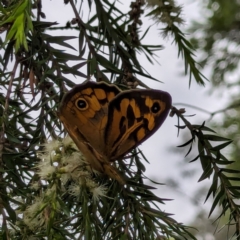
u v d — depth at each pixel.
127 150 0.65
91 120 0.65
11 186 0.63
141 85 0.67
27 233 0.62
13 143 0.65
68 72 0.65
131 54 0.69
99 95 0.65
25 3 0.64
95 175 0.65
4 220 0.62
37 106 0.65
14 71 0.65
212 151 0.65
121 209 0.64
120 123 0.65
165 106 0.65
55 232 0.62
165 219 0.64
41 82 0.65
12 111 0.65
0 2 0.66
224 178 0.65
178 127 0.65
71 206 0.65
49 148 0.63
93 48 0.66
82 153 0.63
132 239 0.63
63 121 0.63
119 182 0.64
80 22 0.67
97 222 0.63
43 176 0.63
